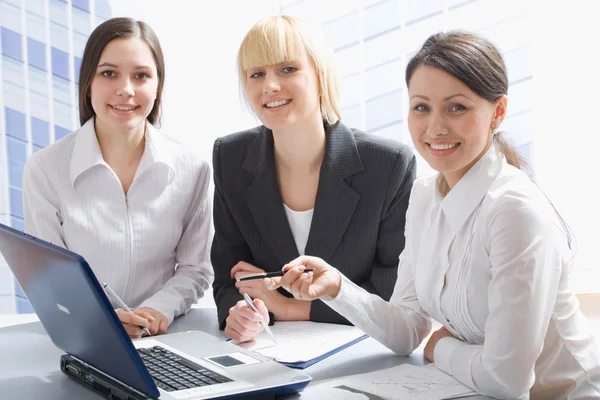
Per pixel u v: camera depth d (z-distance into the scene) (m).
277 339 1.76
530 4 3.10
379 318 1.67
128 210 2.10
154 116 2.16
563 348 1.55
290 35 1.92
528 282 1.40
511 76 3.14
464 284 1.53
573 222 3.14
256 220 2.09
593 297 3.11
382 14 3.20
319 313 1.92
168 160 2.13
